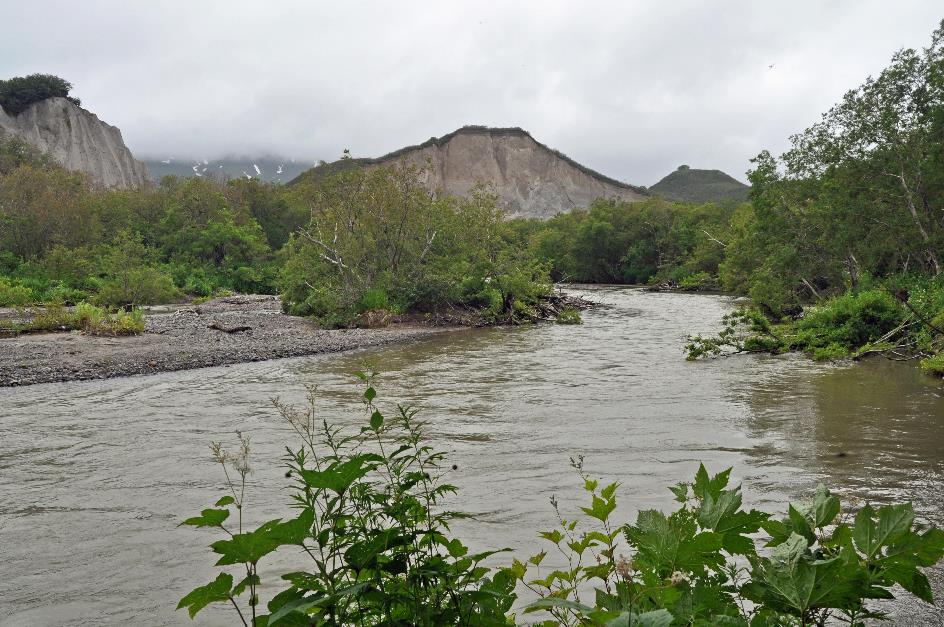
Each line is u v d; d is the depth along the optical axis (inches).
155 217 2723.9
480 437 370.0
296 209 3011.8
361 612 78.4
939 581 181.5
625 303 1701.5
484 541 217.0
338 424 406.6
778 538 80.6
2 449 361.7
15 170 2394.2
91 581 200.5
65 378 607.5
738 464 309.7
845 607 70.5
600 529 222.5
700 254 2573.8
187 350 773.3
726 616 73.0
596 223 3132.4
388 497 86.0
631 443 353.7
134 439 380.8
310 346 828.0
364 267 1301.7
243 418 432.8
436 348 830.5
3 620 177.5
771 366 639.1
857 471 294.0
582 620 85.3
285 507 259.3
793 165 1197.1
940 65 973.8
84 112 5831.7
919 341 679.1
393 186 1283.2
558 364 675.4
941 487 269.1
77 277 1915.6
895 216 1045.2
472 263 1327.5
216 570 205.6
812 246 1192.2
